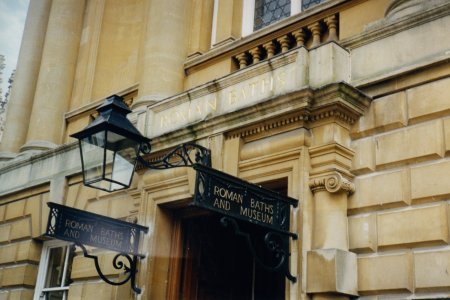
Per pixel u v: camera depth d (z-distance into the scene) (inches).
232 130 315.6
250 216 262.4
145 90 433.1
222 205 254.2
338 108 275.3
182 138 337.7
